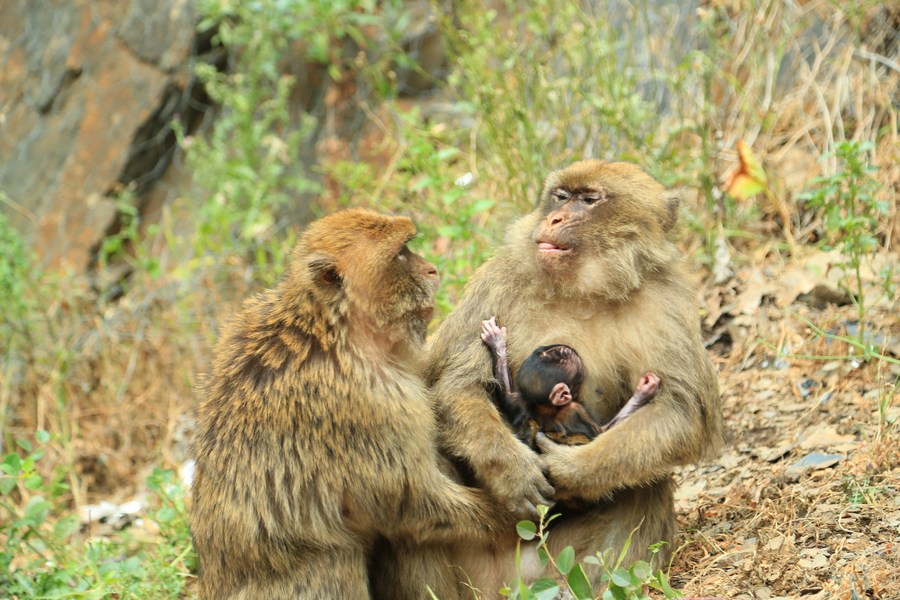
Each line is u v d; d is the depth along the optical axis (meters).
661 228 7.11
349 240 6.80
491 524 6.73
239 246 13.72
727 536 7.34
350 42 15.26
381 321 6.73
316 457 6.50
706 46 12.58
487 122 11.62
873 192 9.91
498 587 6.89
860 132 11.30
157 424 12.09
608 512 6.97
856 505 7.18
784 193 11.23
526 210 10.95
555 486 6.76
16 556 9.01
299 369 6.60
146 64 15.58
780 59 12.07
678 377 6.81
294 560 6.51
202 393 7.16
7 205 15.38
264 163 14.56
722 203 11.21
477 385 7.02
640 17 12.98
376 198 12.62
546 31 12.56
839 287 9.94
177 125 14.33
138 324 12.88
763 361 9.79
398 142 13.95
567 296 7.02
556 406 6.95
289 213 14.77
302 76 15.38
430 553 6.83
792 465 8.09
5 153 15.80
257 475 6.55
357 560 6.62
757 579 6.66
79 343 12.78
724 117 12.01
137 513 10.52
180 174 15.68
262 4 14.52
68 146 15.51
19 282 13.09
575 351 6.97
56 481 10.65
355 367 6.58
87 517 10.47
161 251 15.09
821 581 6.48
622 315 7.02
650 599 6.54
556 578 6.84
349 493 6.53
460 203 12.11
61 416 12.02
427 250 11.40
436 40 15.03
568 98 12.59
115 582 8.14
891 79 11.56
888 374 8.99
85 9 15.85
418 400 6.76
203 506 6.80
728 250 10.93
